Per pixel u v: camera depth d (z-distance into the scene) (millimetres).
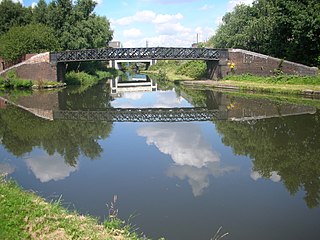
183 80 51625
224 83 39344
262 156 12516
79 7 55812
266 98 28516
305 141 14328
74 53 43188
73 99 31766
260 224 7418
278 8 36938
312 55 37562
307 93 28094
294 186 9633
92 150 13836
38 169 11422
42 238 5695
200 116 22000
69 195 9109
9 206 6562
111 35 62969
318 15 32750
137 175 10734
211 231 7102
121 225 7289
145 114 23359
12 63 47031
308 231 7082
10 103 28344
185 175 10688
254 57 40312
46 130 17828
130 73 92250
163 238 6449
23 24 56969
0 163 12141
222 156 12750
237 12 53469
